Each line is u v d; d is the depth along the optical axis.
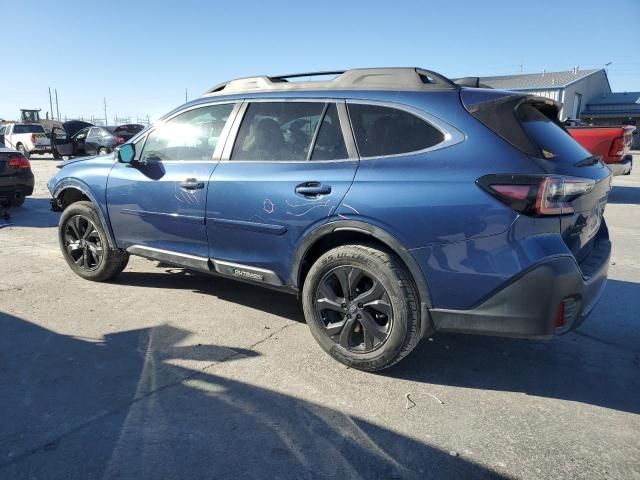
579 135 10.62
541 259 2.79
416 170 3.11
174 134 4.47
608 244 3.64
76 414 2.88
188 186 4.14
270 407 2.99
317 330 3.55
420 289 3.12
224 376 3.34
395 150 3.25
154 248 4.57
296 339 3.94
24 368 3.40
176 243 4.38
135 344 3.80
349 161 3.39
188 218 4.18
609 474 2.47
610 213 9.66
